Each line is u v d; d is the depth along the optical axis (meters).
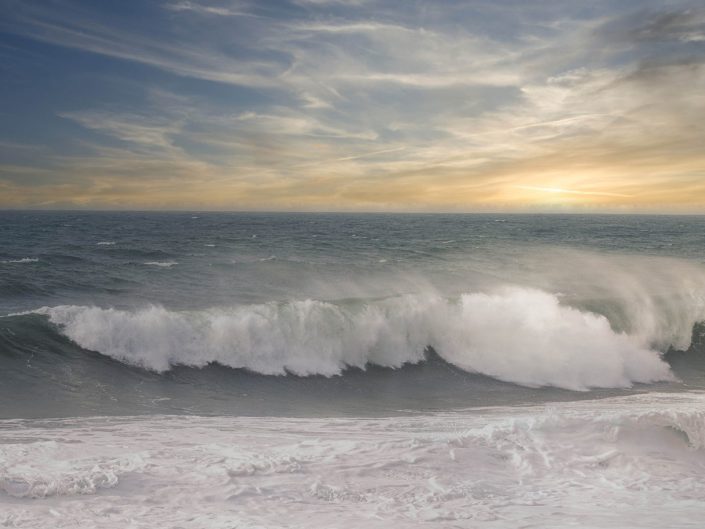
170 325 14.14
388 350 15.58
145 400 11.85
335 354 15.10
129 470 6.20
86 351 13.39
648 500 6.21
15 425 9.52
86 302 21.70
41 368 12.46
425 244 55.47
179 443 8.11
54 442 7.78
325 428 9.86
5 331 13.32
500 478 6.71
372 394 13.84
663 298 19.66
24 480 5.62
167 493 5.66
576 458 7.48
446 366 15.74
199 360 13.95
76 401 11.30
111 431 9.15
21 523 4.69
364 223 125.06
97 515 4.98
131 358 13.52
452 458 7.19
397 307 16.17
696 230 104.94
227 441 8.34
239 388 13.27
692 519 5.47
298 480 6.21
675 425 8.36
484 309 16.78
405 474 6.59
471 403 13.45
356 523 5.02
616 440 8.02
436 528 4.95
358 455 7.14
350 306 15.96
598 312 18.64
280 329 14.86
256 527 4.79
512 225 121.00
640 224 143.50
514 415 12.12
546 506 5.82
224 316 14.64
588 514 5.54
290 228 90.06
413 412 12.38
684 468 7.46
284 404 12.58
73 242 51.19
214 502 5.48
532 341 16.44
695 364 17.53
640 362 16.83
